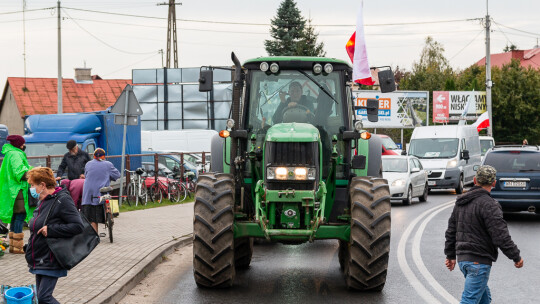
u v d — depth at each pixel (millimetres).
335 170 9477
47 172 6574
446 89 61875
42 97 63844
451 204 23562
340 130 9938
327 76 10023
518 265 6457
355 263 8945
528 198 17438
